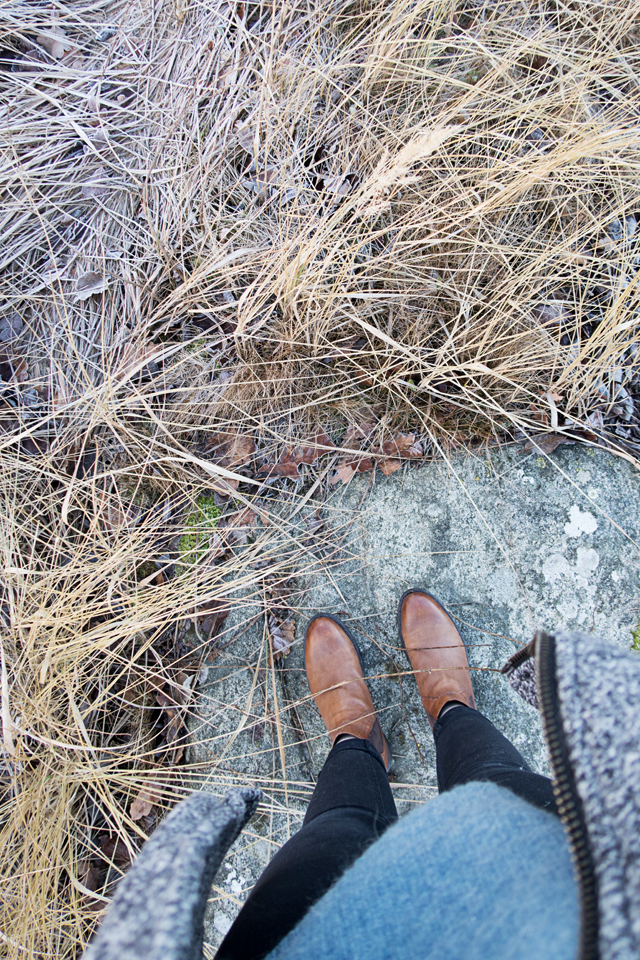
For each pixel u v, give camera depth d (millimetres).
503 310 1691
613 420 1769
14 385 1744
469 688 1586
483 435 1786
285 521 1734
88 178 1840
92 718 1635
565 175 1648
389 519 1785
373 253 1784
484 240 1734
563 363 1691
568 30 1788
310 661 1662
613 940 457
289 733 1682
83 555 1692
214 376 1821
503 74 1640
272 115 1762
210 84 1825
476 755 1173
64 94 1852
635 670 577
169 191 1814
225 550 1757
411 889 636
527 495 1767
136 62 1842
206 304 1803
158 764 1648
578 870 516
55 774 1487
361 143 1747
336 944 629
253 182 1831
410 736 1670
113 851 1583
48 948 1386
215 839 653
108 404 1677
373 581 1761
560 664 600
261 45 1808
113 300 1835
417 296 1720
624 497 1748
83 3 1879
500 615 1714
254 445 1803
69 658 1563
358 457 1801
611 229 1758
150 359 1729
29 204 1802
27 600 1614
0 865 1445
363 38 1828
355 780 1239
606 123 1506
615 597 1700
